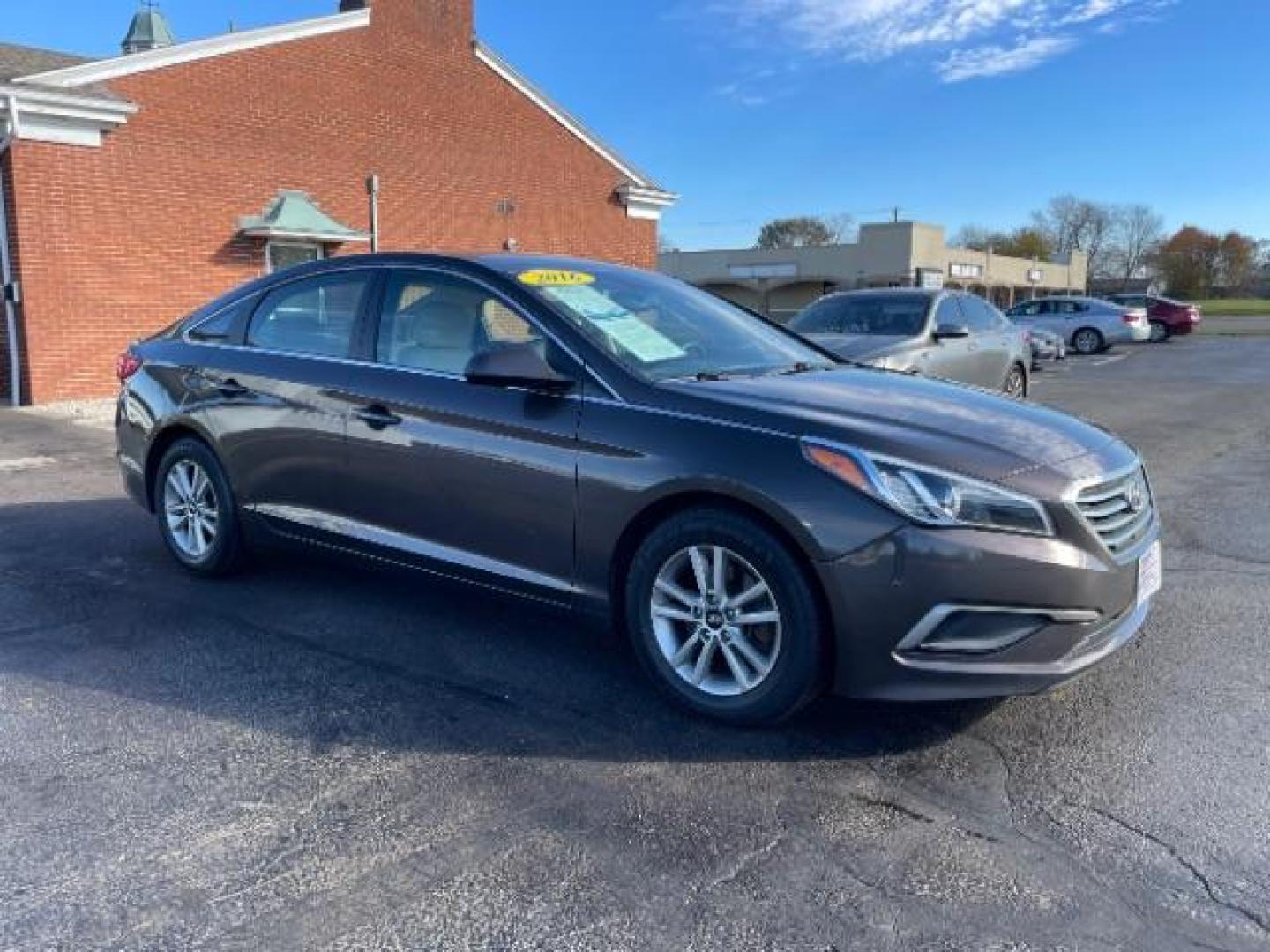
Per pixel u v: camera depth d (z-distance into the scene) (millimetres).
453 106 17500
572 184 19938
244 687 3650
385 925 2299
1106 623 3107
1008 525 2939
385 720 3371
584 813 2783
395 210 16719
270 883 2455
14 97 11500
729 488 3139
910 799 2857
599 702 3523
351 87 15789
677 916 2328
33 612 4480
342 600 4637
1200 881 2453
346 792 2893
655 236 21984
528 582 3678
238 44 14039
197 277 13852
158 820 2740
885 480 2969
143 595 4719
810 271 51344
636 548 3445
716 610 3271
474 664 3875
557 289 3949
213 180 13953
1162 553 5555
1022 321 27125
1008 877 2477
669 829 2697
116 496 6996
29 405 12070
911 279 48250
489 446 3689
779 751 3148
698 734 3264
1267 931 2268
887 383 3906
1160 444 9641
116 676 3744
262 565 5195
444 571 3926
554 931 2277
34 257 12031
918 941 2236
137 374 5184
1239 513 6570
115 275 12883
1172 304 31953
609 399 3480
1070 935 2254
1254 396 14430
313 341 4453
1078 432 3467
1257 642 4113
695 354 3910
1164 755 3119
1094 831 2684
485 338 3887
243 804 2826
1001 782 2953
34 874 2488
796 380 3740
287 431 4383
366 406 4074
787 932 2270
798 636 3084
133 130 12922
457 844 2629
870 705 3492
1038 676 2980
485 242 18375
